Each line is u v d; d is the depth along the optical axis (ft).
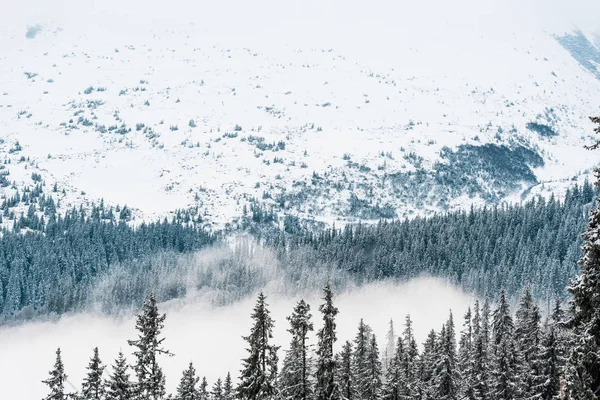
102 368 226.38
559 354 271.49
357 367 301.63
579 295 100.73
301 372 214.07
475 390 292.61
